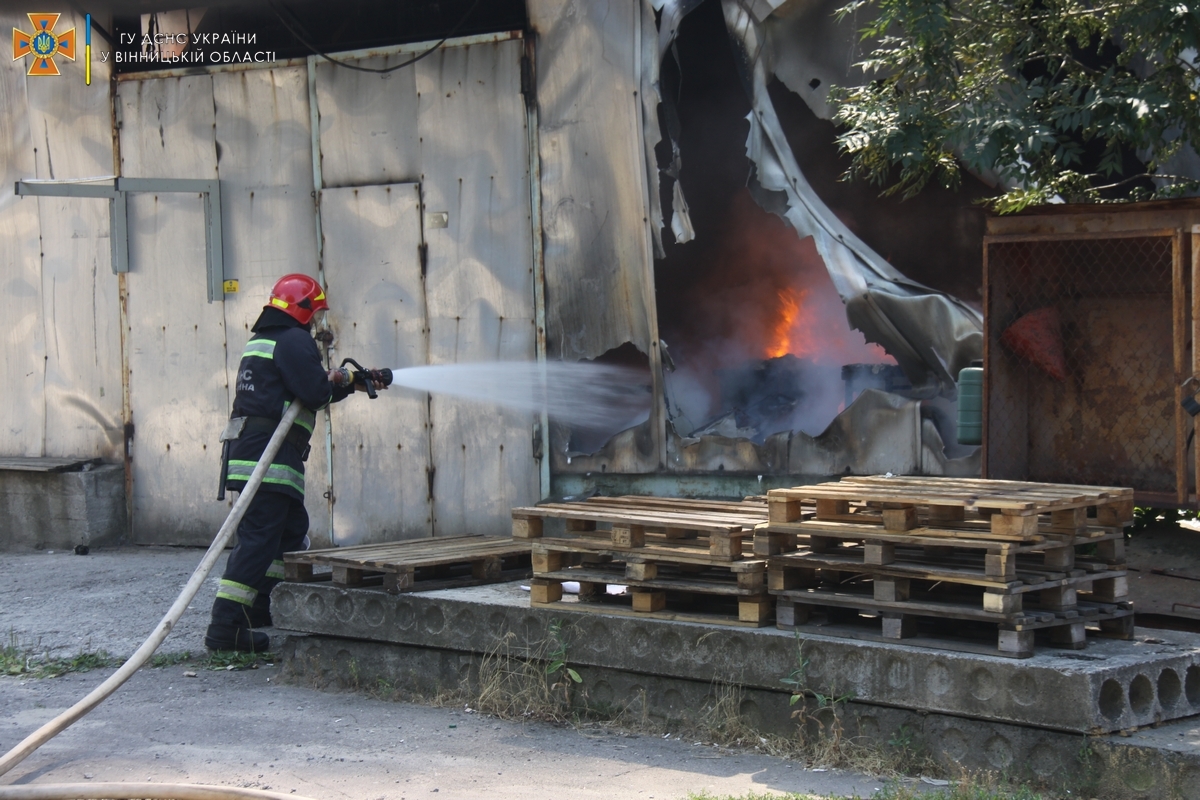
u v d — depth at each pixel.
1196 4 6.11
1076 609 4.70
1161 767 4.04
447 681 5.82
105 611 7.97
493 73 9.08
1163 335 7.03
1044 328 7.13
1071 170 7.94
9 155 10.73
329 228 9.68
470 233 9.23
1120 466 7.17
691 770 4.64
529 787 4.46
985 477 6.86
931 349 7.60
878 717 4.66
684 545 5.28
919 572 4.58
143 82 10.24
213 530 10.23
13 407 10.78
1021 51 7.11
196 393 10.23
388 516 9.52
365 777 4.61
